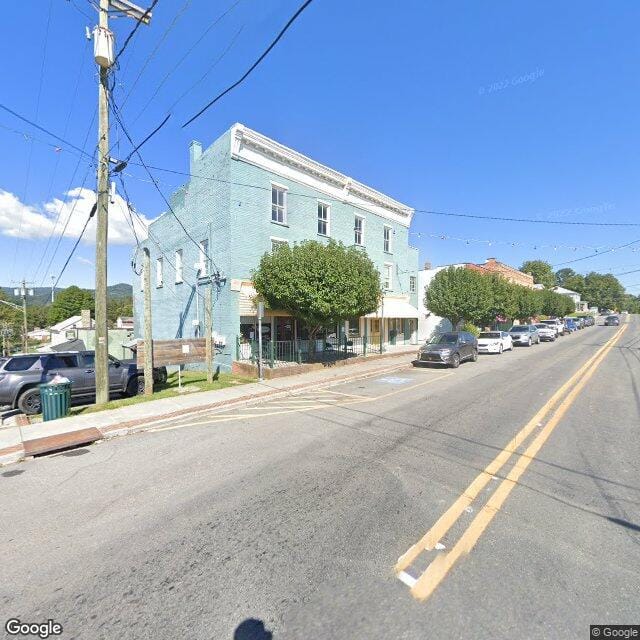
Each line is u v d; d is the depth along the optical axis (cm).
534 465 485
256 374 1313
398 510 377
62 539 345
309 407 873
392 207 2317
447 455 526
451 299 2370
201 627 238
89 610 255
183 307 1820
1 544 339
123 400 976
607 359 1662
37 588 279
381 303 1966
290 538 333
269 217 1584
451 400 888
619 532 332
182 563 303
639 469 469
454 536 329
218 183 1528
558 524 346
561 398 881
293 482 452
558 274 11088
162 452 591
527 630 227
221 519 371
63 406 812
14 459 580
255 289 1455
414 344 2561
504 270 3869
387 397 955
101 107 934
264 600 259
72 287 7300
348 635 227
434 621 235
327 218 1883
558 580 271
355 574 283
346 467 492
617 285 9700
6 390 935
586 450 537
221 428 721
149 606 257
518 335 2575
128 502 418
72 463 558
